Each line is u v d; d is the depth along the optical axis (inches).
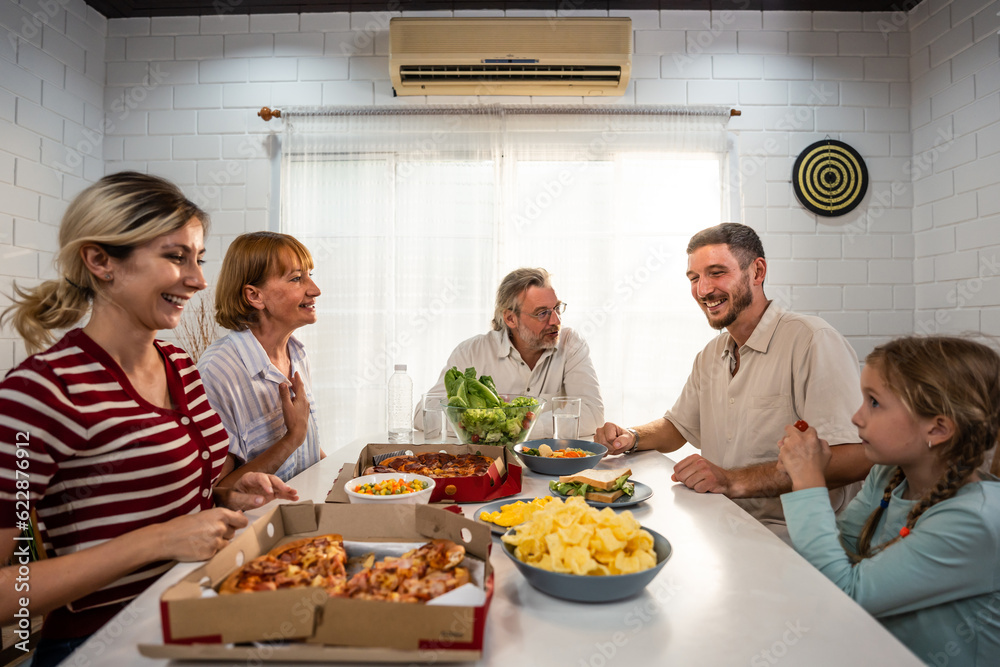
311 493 48.8
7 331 94.5
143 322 38.0
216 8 116.8
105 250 35.8
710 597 30.0
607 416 115.5
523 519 37.5
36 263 101.0
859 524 46.3
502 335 91.1
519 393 89.8
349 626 23.7
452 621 23.4
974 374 36.6
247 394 58.3
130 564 31.4
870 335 116.7
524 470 57.3
